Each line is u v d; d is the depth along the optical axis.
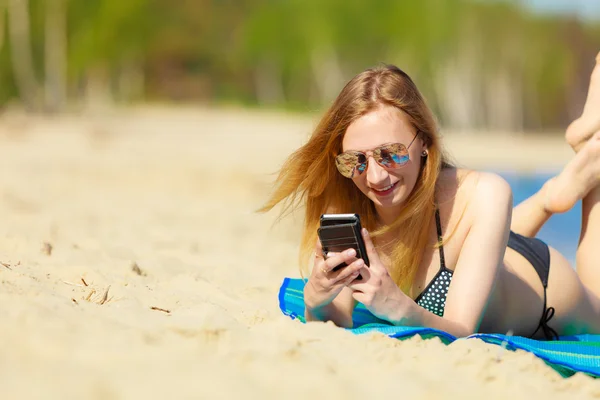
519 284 4.53
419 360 3.36
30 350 2.69
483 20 57.59
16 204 10.05
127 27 46.75
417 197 4.09
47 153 21.56
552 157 32.72
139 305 3.97
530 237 5.14
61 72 44.50
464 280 4.04
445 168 4.34
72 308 3.45
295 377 2.80
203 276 5.66
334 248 3.88
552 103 67.88
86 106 48.72
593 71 5.24
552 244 11.28
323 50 57.94
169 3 74.69
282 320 3.76
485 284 4.04
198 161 21.22
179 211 11.84
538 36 61.38
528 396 3.08
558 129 68.19
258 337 3.31
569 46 67.88
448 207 4.23
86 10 44.41
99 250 6.02
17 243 5.50
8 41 43.19
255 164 20.86
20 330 2.85
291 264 7.42
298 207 4.69
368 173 3.95
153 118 42.78
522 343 3.92
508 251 4.62
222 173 18.16
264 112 56.78
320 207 4.45
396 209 4.21
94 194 13.51
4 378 2.42
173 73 75.50
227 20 78.06
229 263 6.72
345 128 4.03
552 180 5.20
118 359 2.71
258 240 9.28
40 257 5.22
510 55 59.72
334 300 4.29
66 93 50.12
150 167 18.78
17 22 42.88
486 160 29.89
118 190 14.63
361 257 3.84
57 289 4.11
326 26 56.81
